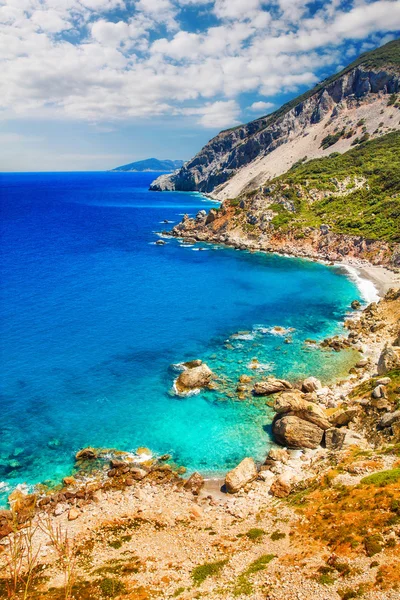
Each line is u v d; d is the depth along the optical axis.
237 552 31.39
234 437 49.09
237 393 57.12
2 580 29.38
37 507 39.22
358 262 123.81
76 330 76.88
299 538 31.06
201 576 29.16
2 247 149.38
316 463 43.09
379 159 179.12
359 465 38.44
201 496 40.69
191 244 162.12
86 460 45.41
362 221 136.62
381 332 73.88
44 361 65.12
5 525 36.19
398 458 38.47
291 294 99.12
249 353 68.31
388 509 30.66
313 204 159.75
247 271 120.88
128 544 34.03
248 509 37.69
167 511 38.41
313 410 48.06
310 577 26.41
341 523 30.94
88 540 34.69
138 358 66.75
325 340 71.62
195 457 46.09
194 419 52.09
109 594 27.89
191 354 68.12
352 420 48.25
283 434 47.31
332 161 195.38
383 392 48.91
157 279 112.19
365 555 27.02
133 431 49.94
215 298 96.44
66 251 145.88
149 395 56.81
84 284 106.06
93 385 59.00
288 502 37.03
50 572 30.48
